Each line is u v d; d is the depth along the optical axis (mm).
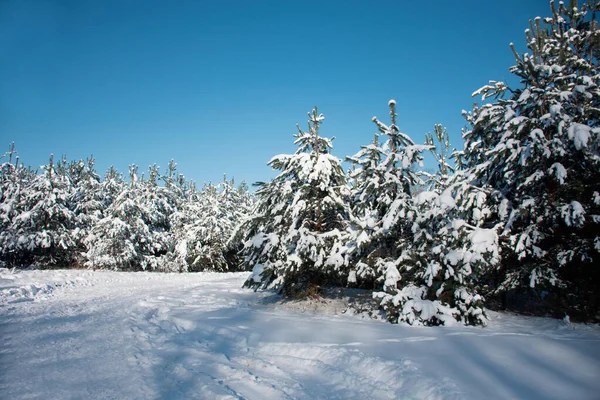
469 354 5684
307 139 13117
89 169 39125
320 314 10875
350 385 4953
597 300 9023
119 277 23094
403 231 10758
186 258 31766
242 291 16797
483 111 11227
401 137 11234
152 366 5812
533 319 9859
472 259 8227
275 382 5090
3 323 9305
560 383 4477
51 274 21312
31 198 27844
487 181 11391
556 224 9578
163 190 38594
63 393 4613
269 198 13258
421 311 8711
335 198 12164
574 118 9781
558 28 11266
